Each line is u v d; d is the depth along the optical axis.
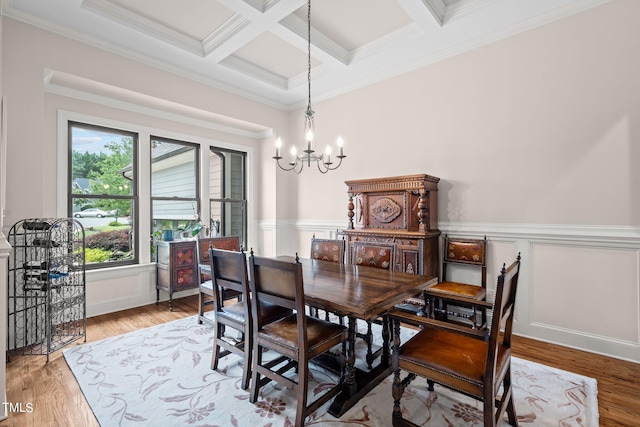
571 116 2.67
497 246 3.08
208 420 1.78
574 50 2.65
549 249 2.80
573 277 2.69
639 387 2.10
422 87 3.55
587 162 2.60
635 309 2.43
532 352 2.61
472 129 3.21
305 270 2.55
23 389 2.07
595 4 2.55
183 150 4.36
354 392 1.91
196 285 3.96
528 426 1.73
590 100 2.59
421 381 2.19
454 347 1.70
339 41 3.41
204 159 4.51
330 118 4.46
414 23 3.08
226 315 2.25
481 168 3.15
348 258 3.59
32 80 2.73
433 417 1.80
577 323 2.67
